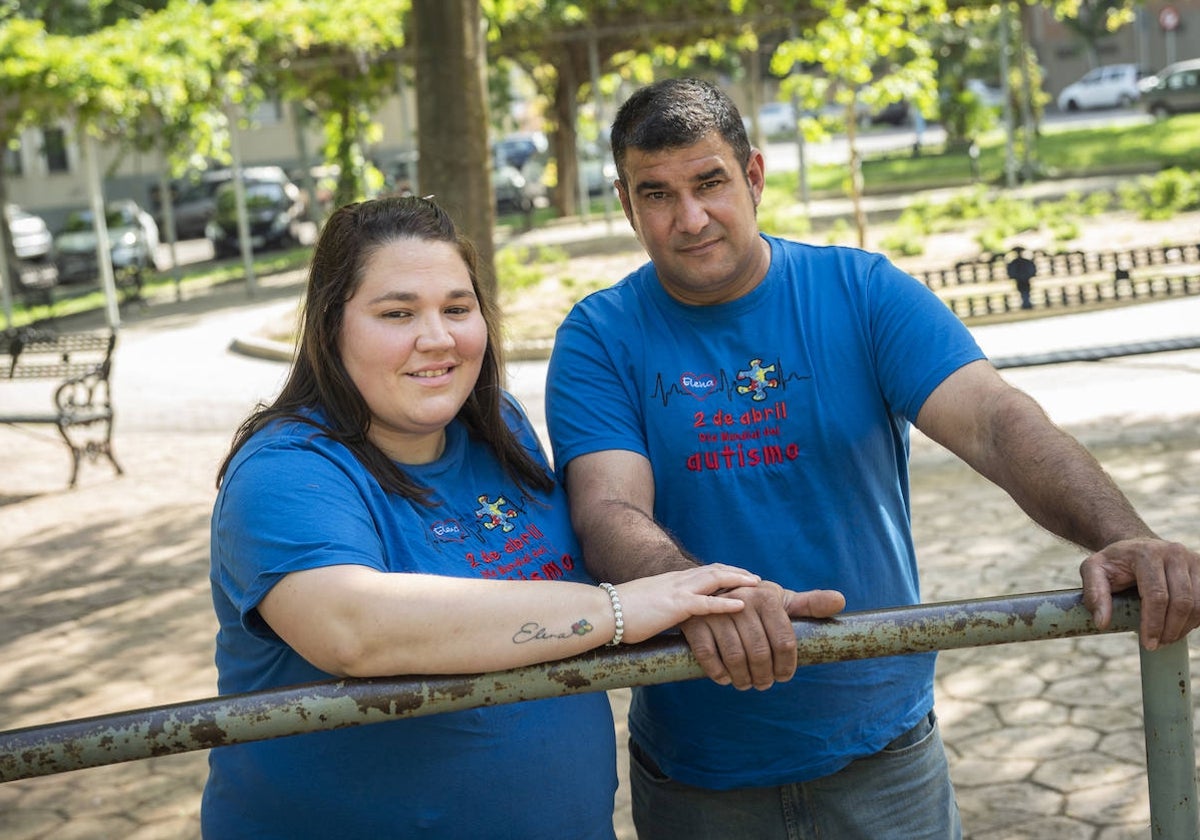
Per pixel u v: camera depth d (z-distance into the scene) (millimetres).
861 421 2334
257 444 1911
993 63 30938
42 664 5844
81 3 25719
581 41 24156
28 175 36125
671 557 1964
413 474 2039
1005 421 2121
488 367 2158
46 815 4395
